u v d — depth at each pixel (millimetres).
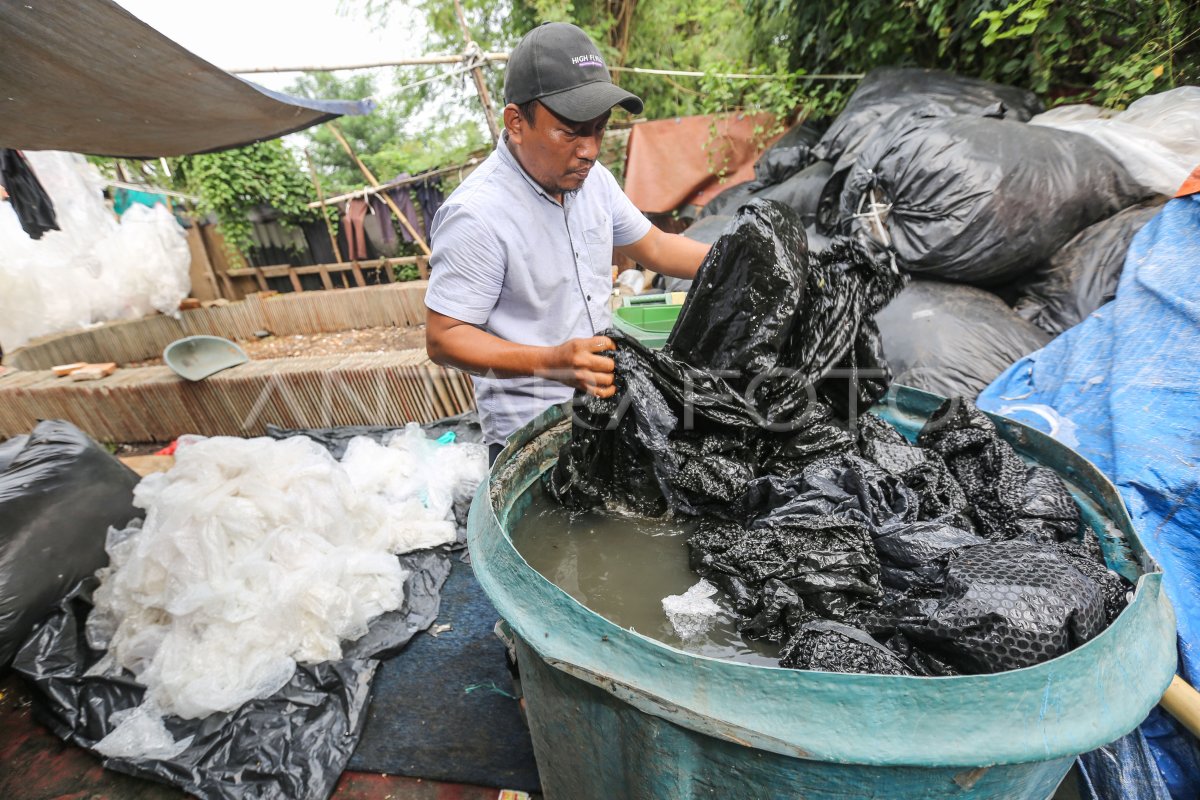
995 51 3350
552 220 1610
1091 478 1188
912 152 2508
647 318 2709
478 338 1509
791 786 811
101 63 2738
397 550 2795
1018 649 799
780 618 1020
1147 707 767
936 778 755
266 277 9930
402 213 9180
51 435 2717
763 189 4367
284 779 1805
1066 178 2279
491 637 2340
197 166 8797
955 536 1054
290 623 2172
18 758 1964
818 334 1342
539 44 1343
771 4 4820
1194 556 1408
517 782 1777
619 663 848
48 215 5395
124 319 7316
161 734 1927
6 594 2170
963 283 2531
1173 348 1670
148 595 2221
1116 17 2877
